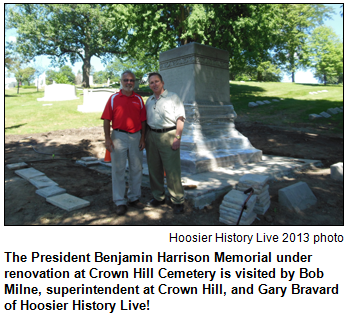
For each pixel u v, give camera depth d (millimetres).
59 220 3568
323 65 35125
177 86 6066
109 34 25578
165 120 3658
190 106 5730
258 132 10438
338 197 4484
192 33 10500
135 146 3801
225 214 3594
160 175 3982
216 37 10617
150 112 3756
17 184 4801
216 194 4203
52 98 20203
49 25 28531
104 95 14945
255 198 3602
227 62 6469
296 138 9367
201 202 3980
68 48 32531
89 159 6547
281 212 3906
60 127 10969
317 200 4387
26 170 5492
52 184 4746
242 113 14281
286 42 27578
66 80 27797
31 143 8250
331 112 13008
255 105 15648
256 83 28562
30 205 3984
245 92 21547
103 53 32469
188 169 5223
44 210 3848
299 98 18312
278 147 8484
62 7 27188
